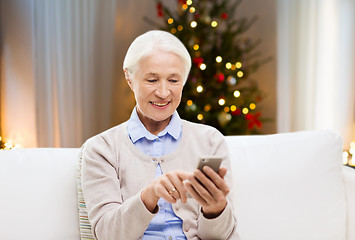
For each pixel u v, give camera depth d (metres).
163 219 1.14
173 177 0.97
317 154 1.41
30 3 3.33
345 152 3.27
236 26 4.16
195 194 0.98
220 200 0.98
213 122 3.40
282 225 1.33
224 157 1.22
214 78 3.43
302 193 1.36
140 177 1.16
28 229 1.19
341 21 3.63
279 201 1.34
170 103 1.16
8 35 3.35
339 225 1.38
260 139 1.43
